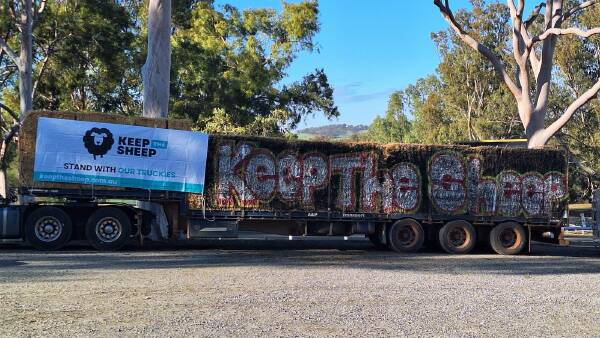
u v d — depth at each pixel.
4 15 29.81
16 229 15.25
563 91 50.16
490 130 53.47
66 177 15.49
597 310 8.87
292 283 10.54
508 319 8.05
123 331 6.82
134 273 11.34
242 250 16.81
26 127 15.39
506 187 18.77
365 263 14.29
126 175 15.88
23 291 9.17
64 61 34.00
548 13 28.02
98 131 15.77
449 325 7.58
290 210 17.28
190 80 36.94
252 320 7.52
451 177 18.48
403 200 18.11
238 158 16.98
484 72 54.12
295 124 45.22
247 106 40.91
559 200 19.02
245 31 39.41
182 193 16.42
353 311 8.24
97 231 15.62
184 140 16.42
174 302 8.55
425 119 62.88
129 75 37.88
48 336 6.55
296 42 40.38
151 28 20.94
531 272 13.41
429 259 15.95
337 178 17.73
